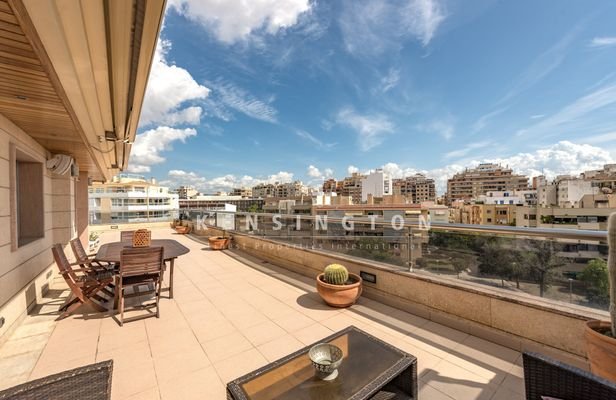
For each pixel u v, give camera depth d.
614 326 1.57
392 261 3.38
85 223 7.75
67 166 4.65
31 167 4.13
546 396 1.23
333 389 1.32
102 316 3.12
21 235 3.99
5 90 2.21
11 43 1.54
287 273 4.96
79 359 2.24
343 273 3.30
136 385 1.91
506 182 66.62
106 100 2.58
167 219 14.81
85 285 3.24
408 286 3.12
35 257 3.62
